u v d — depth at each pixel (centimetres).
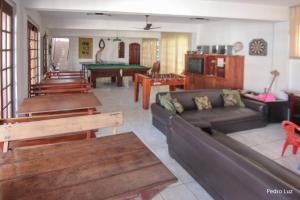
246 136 453
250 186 191
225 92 541
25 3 399
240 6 503
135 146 193
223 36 775
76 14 666
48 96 398
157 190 155
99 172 154
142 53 1353
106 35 1145
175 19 750
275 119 532
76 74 684
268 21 558
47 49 865
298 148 383
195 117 443
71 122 231
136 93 733
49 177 148
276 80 582
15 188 136
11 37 346
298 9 513
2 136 207
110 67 997
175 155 342
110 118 245
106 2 423
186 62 891
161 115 441
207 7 480
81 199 128
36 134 219
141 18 738
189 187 282
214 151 242
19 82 380
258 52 644
